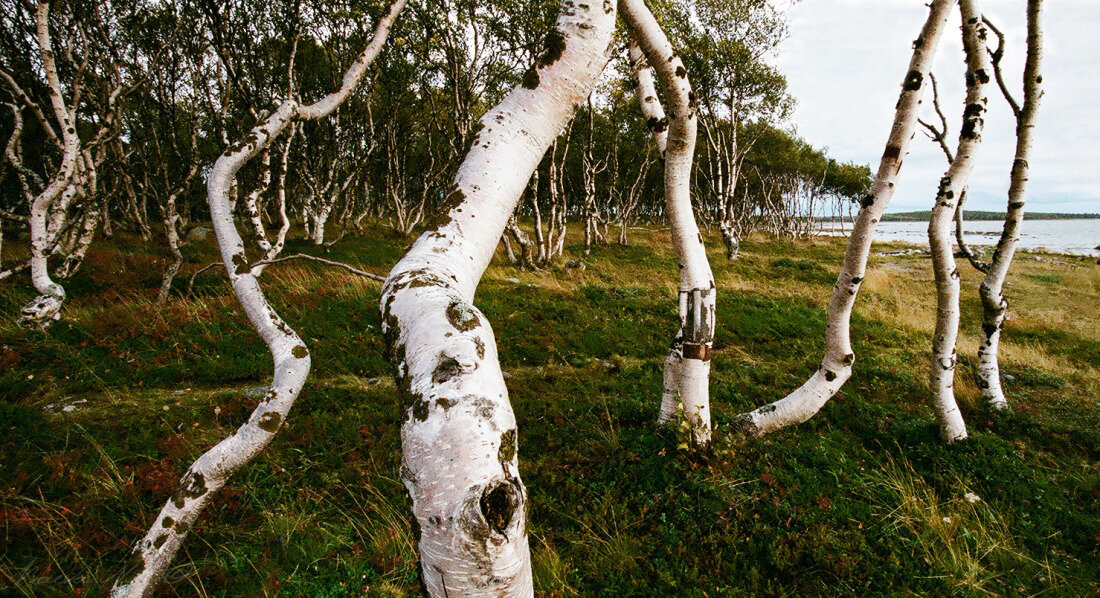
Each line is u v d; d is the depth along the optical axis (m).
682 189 4.86
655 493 4.68
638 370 7.95
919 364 8.94
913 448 5.87
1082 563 4.30
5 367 6.58
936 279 5.69
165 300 9.37
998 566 4.23
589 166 19.98
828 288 15.76
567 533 4.27
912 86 4.43
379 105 21.89
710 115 22.55
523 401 6.67
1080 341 11.01
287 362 3.19
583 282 13.06
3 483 4.54
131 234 17.97
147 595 3.09
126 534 4.09
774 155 30.98
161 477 4.66
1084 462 5.79
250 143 3.16
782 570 3.98
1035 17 6.06
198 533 4.12
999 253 6.66
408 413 1.12
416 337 1.22
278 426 3.10
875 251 33.22
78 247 10.42
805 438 5.98
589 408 6.53
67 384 6.50
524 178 1.86
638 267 18.14
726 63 20.73
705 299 4.97
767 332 10.55
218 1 10.40
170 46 12.27
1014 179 6.45
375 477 4.93
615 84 19.25
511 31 14.97
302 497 4.62
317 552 3.96
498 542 1.02
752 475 5.05
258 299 3.31
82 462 4.94
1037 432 6.39
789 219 41.44
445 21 14.30
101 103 10.55
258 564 3.87
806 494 4.83
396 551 3.99
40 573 3.73
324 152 20.23
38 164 15.74
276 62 14.90
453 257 1.58
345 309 9.22
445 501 1.01
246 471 4.87
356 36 14.93
